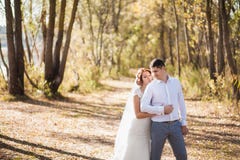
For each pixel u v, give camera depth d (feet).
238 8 51.11
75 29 116.06
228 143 31.09
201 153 27.66
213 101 53.83
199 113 46.29
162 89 17.51
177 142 17.53
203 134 34.47
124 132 18.86
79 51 106.22
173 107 17.58
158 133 17.47
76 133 33.35
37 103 50.47
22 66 53.98
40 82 58.13
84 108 50.11
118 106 54.75
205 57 93.35
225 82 50.47
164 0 82.38
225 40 46.60
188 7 66.90
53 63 59.36
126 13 143.84
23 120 37.88
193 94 62.54
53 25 58.54
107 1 129.59
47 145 27.48
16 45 53.67
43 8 67.51
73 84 69.46
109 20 140.97
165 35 151.12
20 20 53.52
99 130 35.55
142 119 18.30
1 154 23.52
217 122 40.40
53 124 37.04
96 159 24.70
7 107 45.57
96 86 83.10
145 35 158.61
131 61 174.50
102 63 134.21
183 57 126.93
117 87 90.99
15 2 52.90
